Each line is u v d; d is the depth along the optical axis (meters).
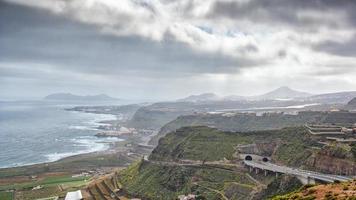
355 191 109.62
